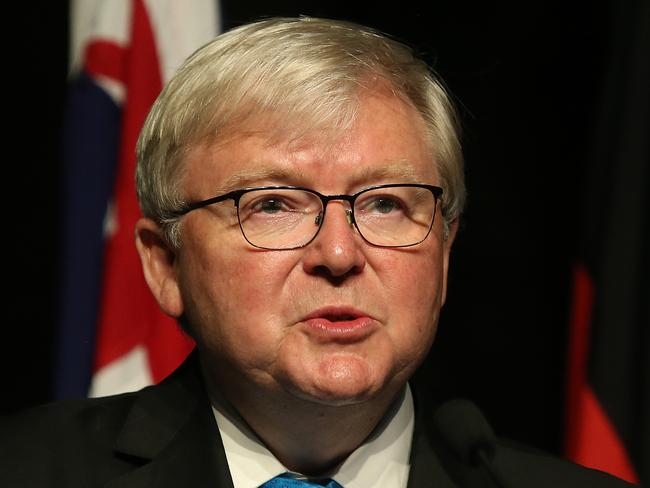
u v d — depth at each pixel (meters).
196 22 7.79
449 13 10.12
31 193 9.94
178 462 5.18
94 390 7.42
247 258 4.99
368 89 5.15
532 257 10.34
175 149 5.27
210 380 5.44
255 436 5.32
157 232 5.48
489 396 10.27
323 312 4.91
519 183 10.30
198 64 5.25
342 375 4.86
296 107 5.00
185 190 5.24
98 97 7.75
